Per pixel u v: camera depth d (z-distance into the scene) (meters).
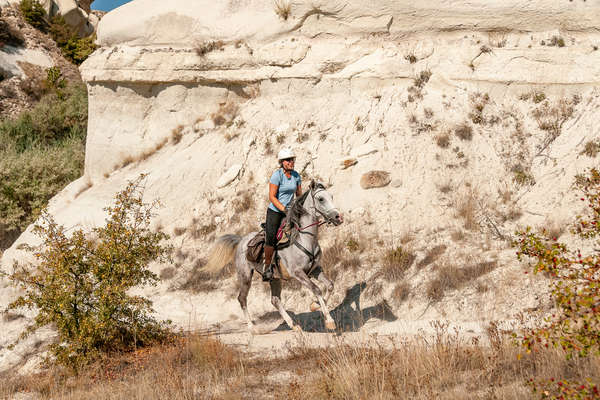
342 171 13.74
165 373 6.72
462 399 4.95
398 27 15.01
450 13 14.51
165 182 16.14
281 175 8.51
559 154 12.05
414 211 12.16
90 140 20.11
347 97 15.34
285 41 16.27
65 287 8.08
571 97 12.99
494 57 13.89
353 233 12.02
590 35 13.31
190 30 18.00
